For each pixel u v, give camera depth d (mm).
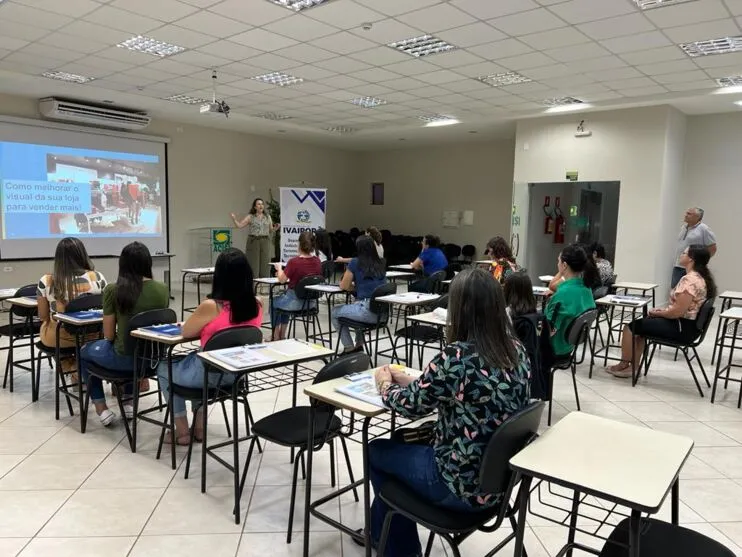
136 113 9203
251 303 2850
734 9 4242
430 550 2121
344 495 2697
